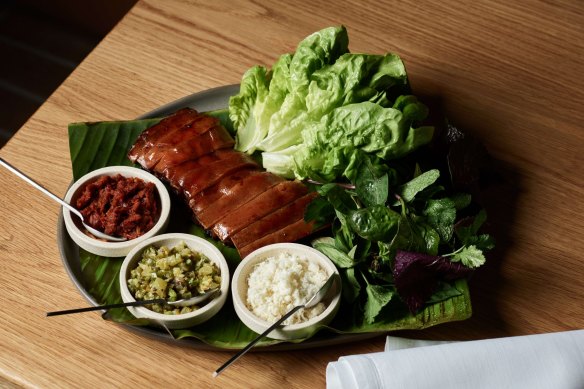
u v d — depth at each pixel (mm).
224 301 717
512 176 831
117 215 753
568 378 653
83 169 801
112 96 870
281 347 697
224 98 859
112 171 788
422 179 732
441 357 656
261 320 694
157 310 699
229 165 792
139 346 707
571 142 862
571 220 801
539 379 652
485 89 902
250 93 831
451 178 753
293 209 769
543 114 884
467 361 655
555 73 921
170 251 738
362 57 780
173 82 887
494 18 970
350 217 716
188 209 788
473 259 710
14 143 828
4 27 1337
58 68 1313
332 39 800
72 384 685
